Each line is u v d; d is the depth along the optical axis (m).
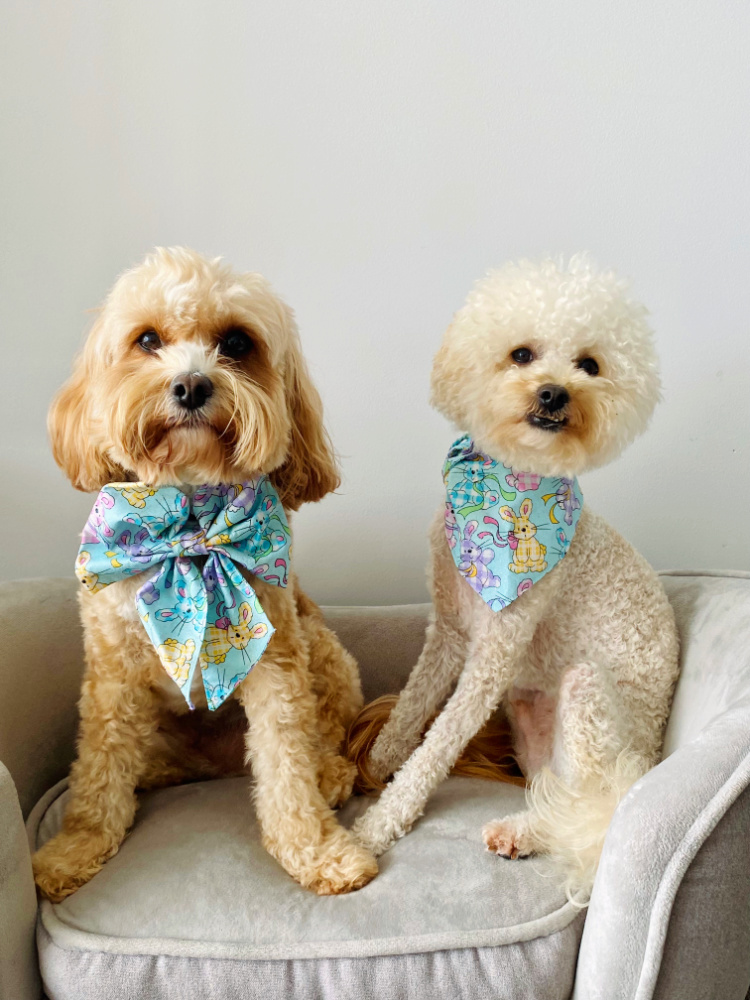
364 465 1.93
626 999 0.98
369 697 1.86
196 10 1.70
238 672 1.22
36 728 1.51
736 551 1.92
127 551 1.21
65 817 1.30
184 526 1.25
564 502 1.39
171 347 1.19
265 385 1.27
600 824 1.17
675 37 1.71
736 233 1.79
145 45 1.71
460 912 1.12
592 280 1.32
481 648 1.37
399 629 1.85
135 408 1.15
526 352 1.32
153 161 1.76
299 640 1.38
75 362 1.36
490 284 1.38
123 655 1.28
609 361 1.30
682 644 1.56
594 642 1.46
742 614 1.46
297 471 1.42
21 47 1.70
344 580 2.02
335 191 1.79
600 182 1.78
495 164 1.78
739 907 0.98
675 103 1.74
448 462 1.49
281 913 1.12
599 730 1.32
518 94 1.75
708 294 1.81
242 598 1.23
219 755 1.58
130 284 1.23
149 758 1.49
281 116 1.76
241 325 1.24
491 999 1.04
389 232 1.81
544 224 1.80
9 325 1.80
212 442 1.17
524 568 1.33
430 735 1.35
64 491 1.89
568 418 1.24
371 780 1.51
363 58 1.73
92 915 1.12
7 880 1.05
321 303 1.84
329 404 1.89
